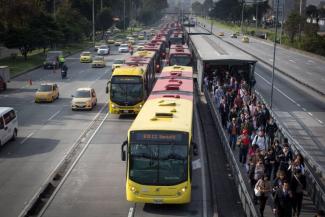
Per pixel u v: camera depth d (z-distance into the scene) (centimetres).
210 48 7262
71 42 15150
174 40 11956
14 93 6706
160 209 2636
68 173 3222
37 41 10712
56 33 11725
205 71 5997
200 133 4297
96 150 3794
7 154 3678
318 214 1881
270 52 13038
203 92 6031
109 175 3191
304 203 2647
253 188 2614
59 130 4472
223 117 4100
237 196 2806
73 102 5409
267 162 2762
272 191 2683
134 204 2702
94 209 2620
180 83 4238
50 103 5912
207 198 2789
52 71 9394
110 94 4938
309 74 8881
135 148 2570
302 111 5550
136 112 4934
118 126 4650
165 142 2564
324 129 4669
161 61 9450
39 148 3847
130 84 4912
